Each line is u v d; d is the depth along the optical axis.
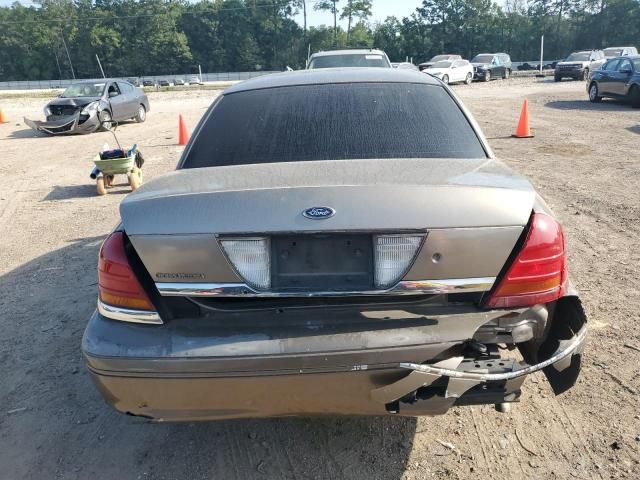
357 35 89.06
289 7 99.69
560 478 2.35
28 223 6.87
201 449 2.66
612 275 4.31
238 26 100.31
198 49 102.19
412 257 1.99
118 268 2.12
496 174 2.27
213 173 2.40
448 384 2.00
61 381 3.27
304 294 2.03
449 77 28.56
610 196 6.62
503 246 2.01
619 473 2.35
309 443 2.65
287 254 2.03
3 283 4.85
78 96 16.06
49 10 99.44
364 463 2.50
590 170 8.06
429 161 2.44
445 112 2.79
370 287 2.02
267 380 1.98
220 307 2.11
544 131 12.02
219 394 2.03
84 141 14.14
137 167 8.74
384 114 2.75
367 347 1.97
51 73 99.31
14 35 97.94
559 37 87.38
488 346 2.17
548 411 2.78
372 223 1.95
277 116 2.80
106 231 6.32
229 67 101.62
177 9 102.12
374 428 2.73
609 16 85.31
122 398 2.09
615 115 14.40
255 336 2.02
